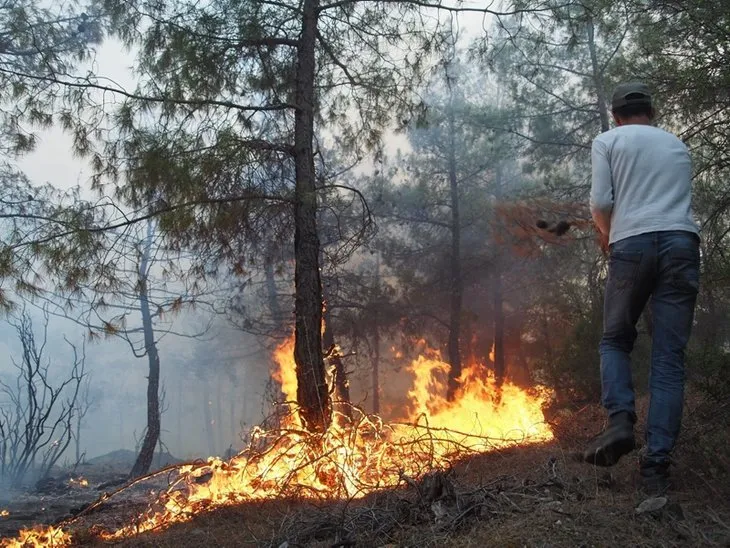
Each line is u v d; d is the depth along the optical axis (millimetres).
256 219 7117
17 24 7723
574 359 10617
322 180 8047
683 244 2932
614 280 3023
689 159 3111
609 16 7469
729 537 2340
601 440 2885
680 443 3334
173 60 6797
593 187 3117
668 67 6387
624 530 2455
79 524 5191
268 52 7543
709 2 5891
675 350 2932
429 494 3150
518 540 2449
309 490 4742
